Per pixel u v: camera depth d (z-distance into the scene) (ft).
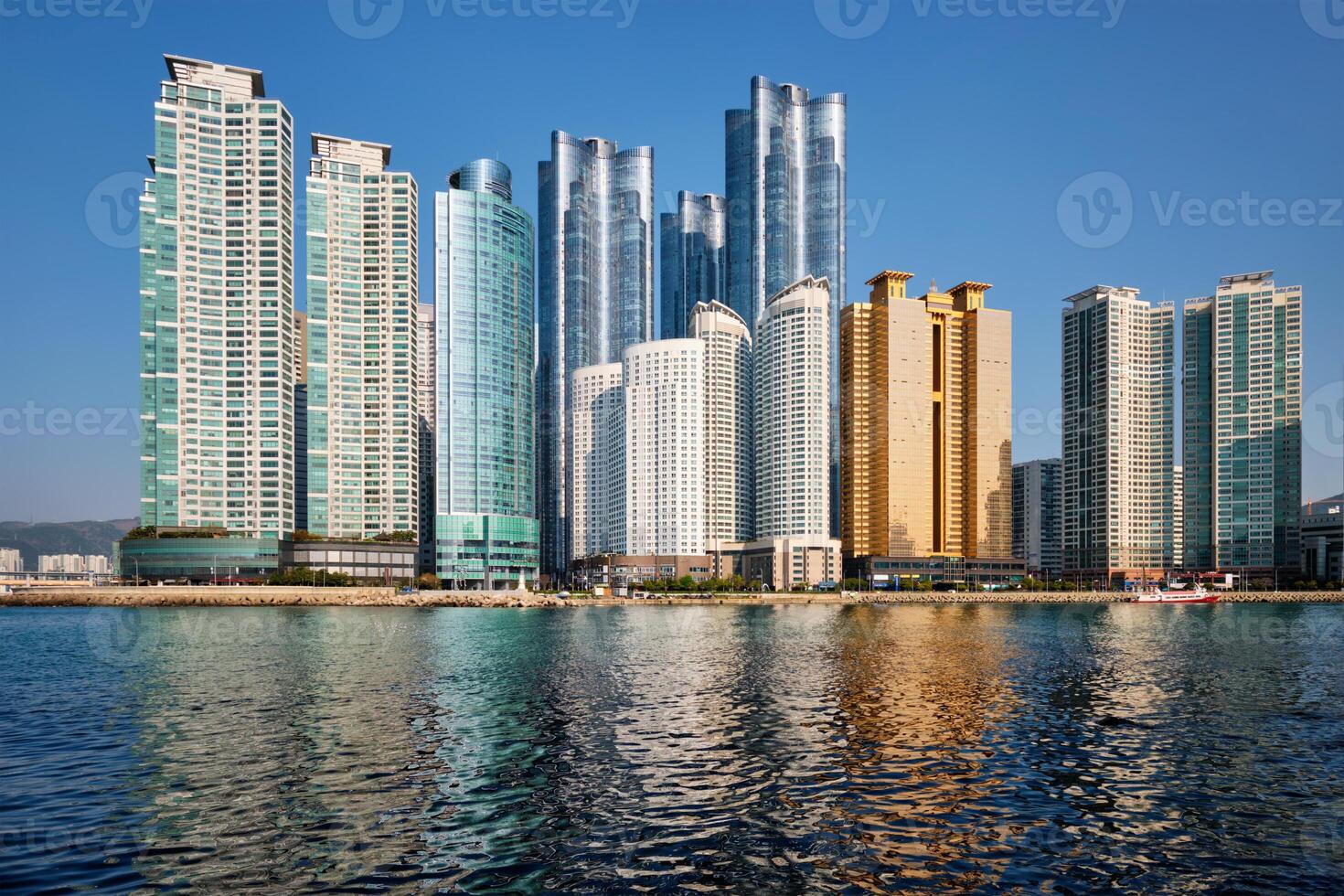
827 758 177.06
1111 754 182.50
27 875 112.27
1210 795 151.94
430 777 160.86
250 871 114.11
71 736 195.93
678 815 138.92
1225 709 239.91
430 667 328.08
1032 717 225.56
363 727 207.72
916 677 303.68
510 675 305.73
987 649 410.72
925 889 110.22
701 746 187.52
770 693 263.29
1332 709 242.78
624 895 107.55
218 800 145.28
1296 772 169.17
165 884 109.60
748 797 148.46
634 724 212.23
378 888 109.19
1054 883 112.47
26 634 493.77
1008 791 153.58
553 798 147.64
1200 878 115.14
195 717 220.43
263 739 193.88
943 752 182.60
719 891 108.99
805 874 114.42
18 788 152.35
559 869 115.75
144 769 165.99
